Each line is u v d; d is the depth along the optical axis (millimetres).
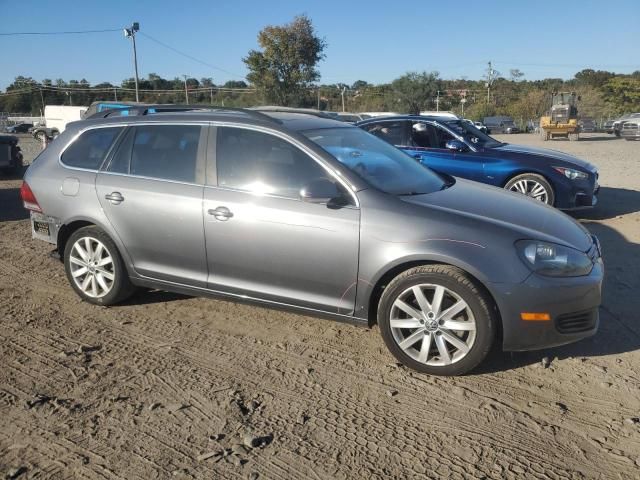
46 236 5102
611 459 2928
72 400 3463
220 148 4340
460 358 3646
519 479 2777
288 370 3838
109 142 4824
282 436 3113
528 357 3996
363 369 3852
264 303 4234
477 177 8414
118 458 2924
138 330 4484
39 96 91812
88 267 4906
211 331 4457
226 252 4234
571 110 34250
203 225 4273
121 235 4648
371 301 3902
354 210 3838
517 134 49312
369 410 3369
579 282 3611
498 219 3801
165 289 4652
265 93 39438
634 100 67500
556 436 3117
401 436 3117
